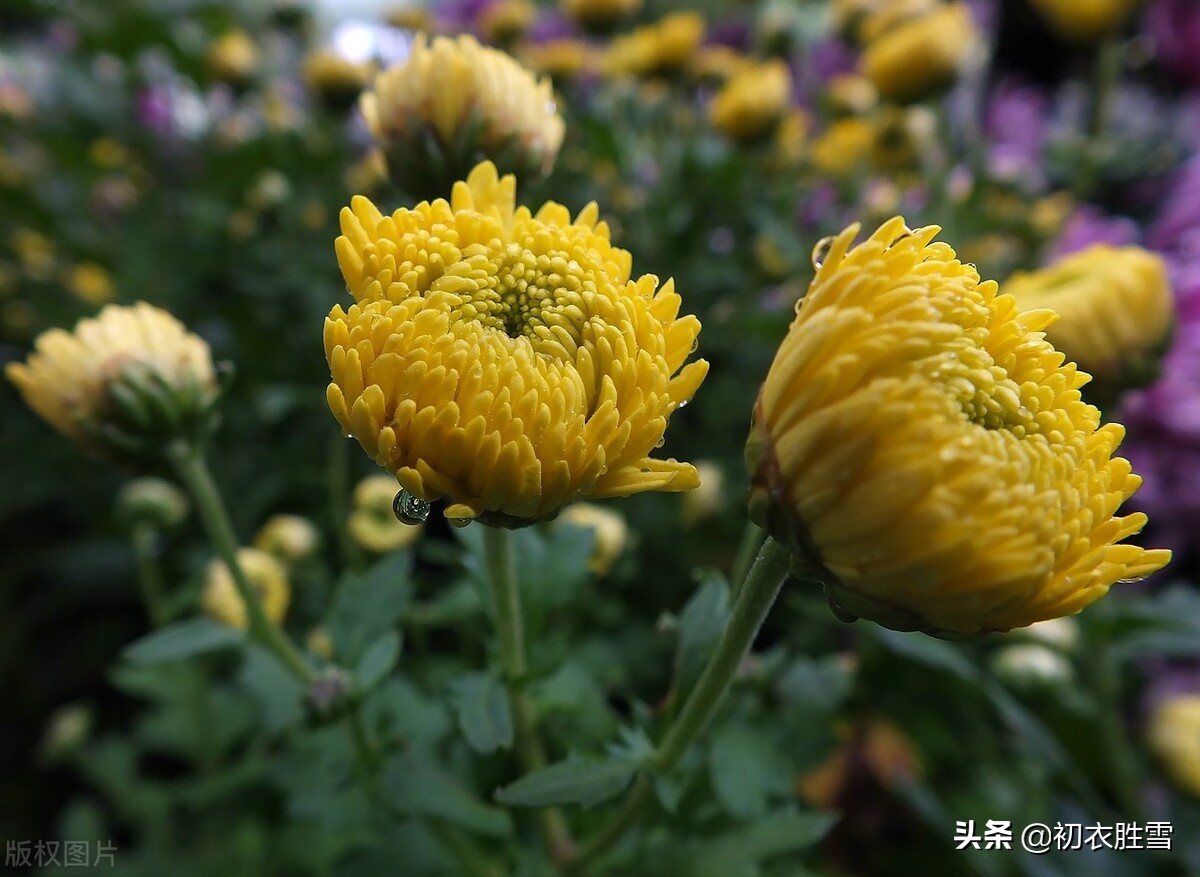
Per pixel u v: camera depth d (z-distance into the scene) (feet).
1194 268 0.88
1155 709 0.77
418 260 0.34
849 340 0.29
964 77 1.04
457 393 0.31
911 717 0.79
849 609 0.31
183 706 0.86
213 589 0.68
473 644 0.74
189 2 1.40
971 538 0.27
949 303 0.30
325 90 1.09
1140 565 0.30
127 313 0.55
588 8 1.13
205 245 1.20
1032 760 0.75
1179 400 0.87
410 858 0.57
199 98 1.42
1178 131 1.26
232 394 1.14
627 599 0.91
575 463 0.31
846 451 0.28
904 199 1.05
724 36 1.46
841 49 1.34
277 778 0.60
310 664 0.56
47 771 1.17
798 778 0.62
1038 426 0.30
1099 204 1.28
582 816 0.59
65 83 1.37
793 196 1.03
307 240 1.19
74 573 1.19
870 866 0.79
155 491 0.85
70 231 1.31
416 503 0.39
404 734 0.56
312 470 1.03
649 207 1.08
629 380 0.32
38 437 1.24
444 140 0.52
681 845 0.50
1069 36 1.08
